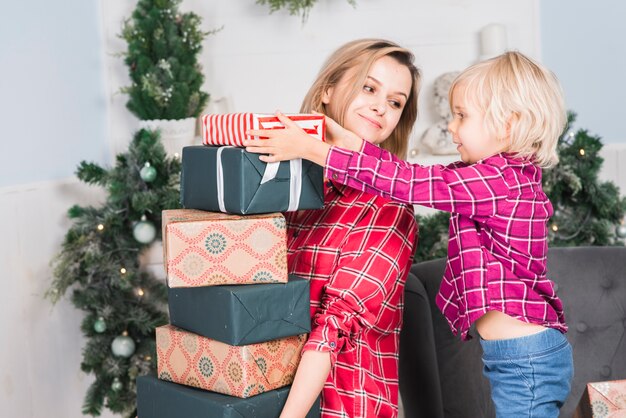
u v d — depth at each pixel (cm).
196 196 140
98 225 249
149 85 263
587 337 219
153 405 141
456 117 166
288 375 134
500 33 294
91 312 258
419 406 194
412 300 197
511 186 150
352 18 307
